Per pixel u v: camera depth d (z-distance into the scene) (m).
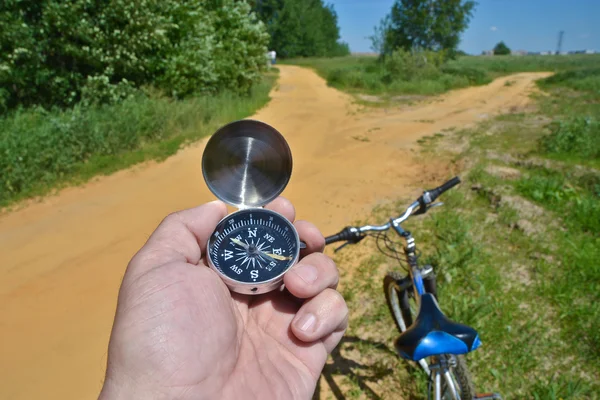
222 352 0.15
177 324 0.14
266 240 0.19
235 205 0.20
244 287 0.17
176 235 0.18
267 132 0.19
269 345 0.18
